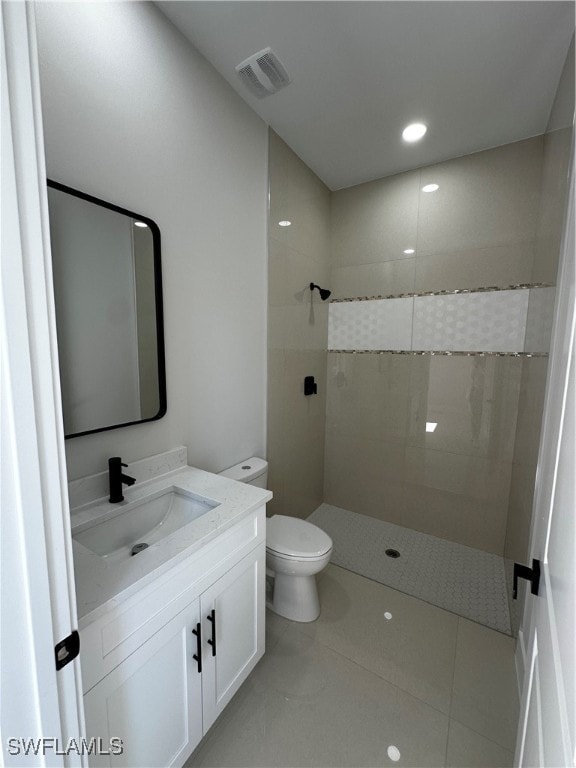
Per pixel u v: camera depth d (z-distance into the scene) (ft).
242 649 3.92
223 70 4.78
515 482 6.15
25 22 1.31
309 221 7.34
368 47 4.27
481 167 6.45
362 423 8.31
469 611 5.60
